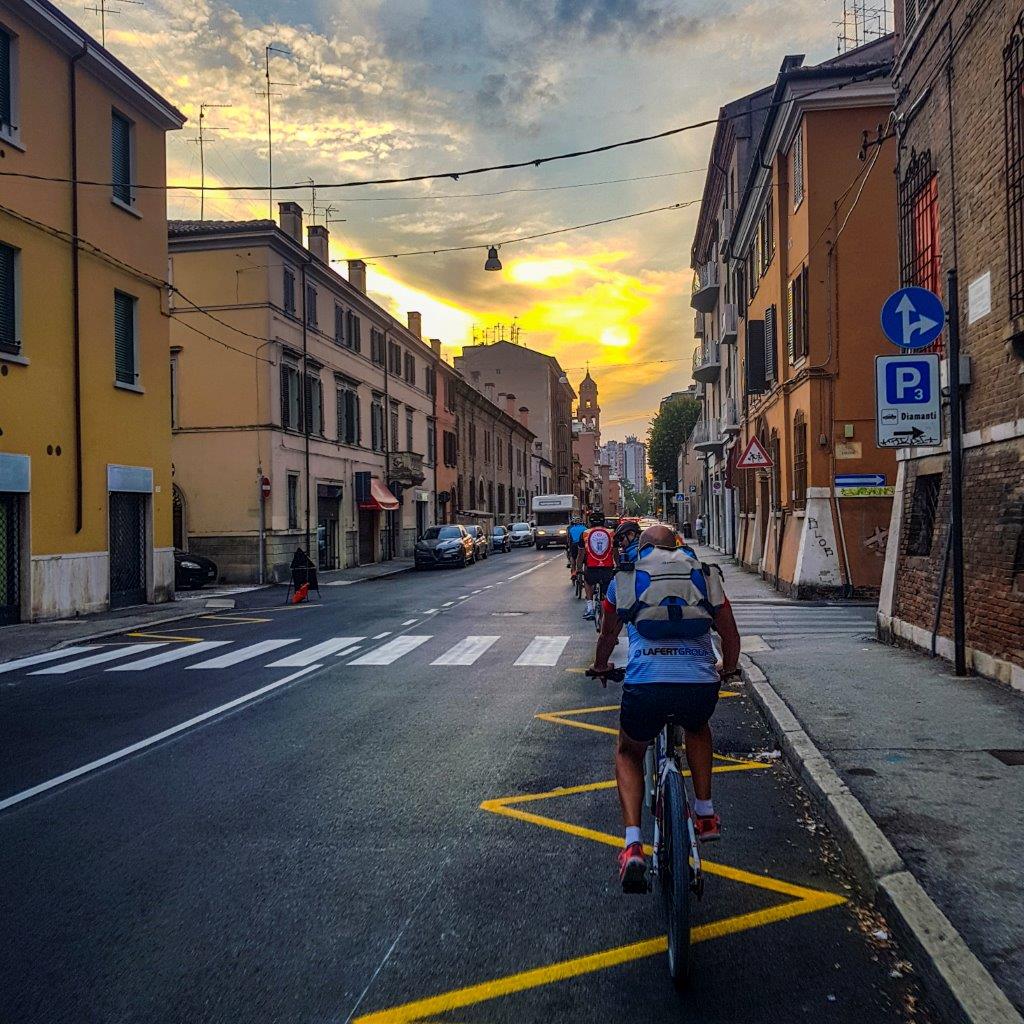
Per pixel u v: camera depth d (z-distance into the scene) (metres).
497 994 3.34
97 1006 3.27
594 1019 3.17
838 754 6.09
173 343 28.14
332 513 33.50
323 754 6.93
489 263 19.67
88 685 10.29
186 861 4.73
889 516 17.64
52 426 17.31
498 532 52.88
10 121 16.41
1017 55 7.79
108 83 19.12
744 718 8.01
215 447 27.91
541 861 4.70
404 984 3.42
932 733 6.57
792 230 19.66
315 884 4.40
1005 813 4.84
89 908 4.14
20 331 16.50
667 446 74.56
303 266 30.41
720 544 40.53
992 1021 2.89
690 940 3.75
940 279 9.90
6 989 3.40
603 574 13.71
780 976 3.47
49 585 17.11
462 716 8.23
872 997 3.32
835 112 17.47
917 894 3.86
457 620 16.30
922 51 10.27
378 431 39.09
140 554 20.58
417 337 45.38
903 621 10.91
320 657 12.05
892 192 17.41
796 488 19.16
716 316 37.22
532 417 92.75
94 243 18.64
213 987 3.40
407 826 5.25
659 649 3.94
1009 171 7.88
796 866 4.58
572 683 9.89
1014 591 7.88
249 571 27.59
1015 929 3.54
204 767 6.61
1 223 16.06
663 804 3.88
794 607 16.59
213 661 11.93
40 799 5.88
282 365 28.59
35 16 16.66
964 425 9.15
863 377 17.53
